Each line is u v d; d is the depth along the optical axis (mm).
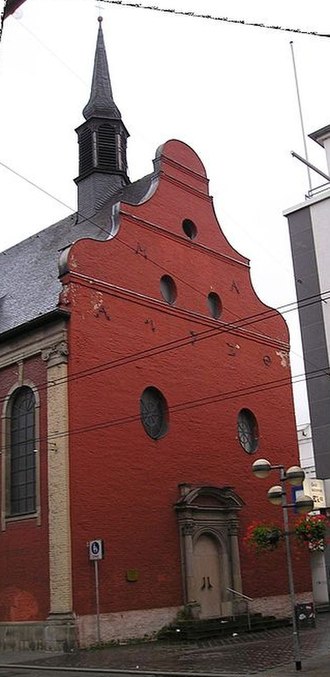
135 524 22375
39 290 25406
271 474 27781
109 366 23000
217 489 24875
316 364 31953
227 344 27719
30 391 23297
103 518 21531
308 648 17828
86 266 23203
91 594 20641
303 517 24172
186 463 24625
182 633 21828
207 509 24344
